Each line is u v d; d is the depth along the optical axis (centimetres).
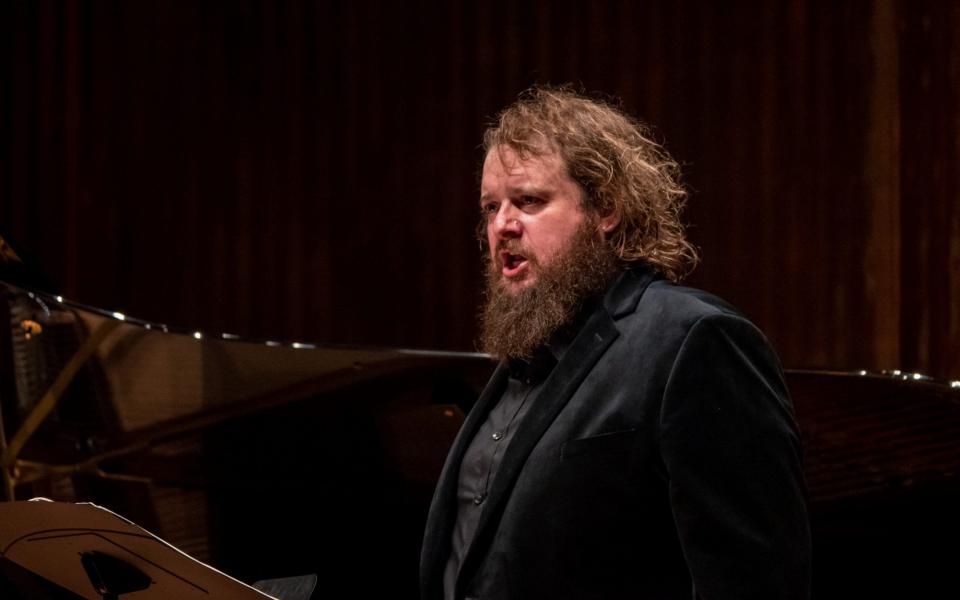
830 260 1032
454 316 1139
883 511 573
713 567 325
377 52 1153
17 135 1210
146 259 1195
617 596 342
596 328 376
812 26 1032
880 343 1016
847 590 584
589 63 1094
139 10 1188
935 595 569
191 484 736
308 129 1170
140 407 715
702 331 350
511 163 392
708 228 1066
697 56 1065
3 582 511
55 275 1207
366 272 1162
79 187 1202
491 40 1123
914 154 1003
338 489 727
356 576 721
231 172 1183
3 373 654
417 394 709
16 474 674
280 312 1179
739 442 337
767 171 1048
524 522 351
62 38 1198
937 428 558
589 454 349
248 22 1177
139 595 394
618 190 395
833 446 579
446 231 1141
